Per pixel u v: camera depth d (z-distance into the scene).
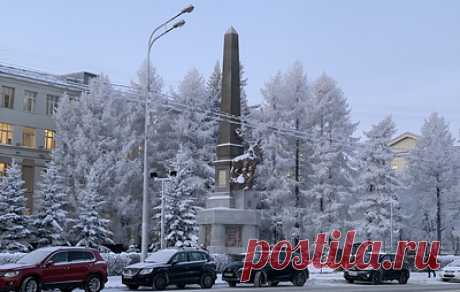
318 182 57.44
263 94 60.50
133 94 57.78
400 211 60.03
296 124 59.59
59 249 23.64
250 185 47.53
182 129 60.53
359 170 59.19
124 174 55.31
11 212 46.56
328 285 32.66
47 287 22.73
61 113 56.94
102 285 24.64
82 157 53.75
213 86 70.81
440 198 62.88
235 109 48.62
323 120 59.81
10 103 64.31
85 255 24.33
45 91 67.06
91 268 24.25
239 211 46.28
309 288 28.94
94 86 57.66
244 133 57.16
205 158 62.19
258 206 58.25
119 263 34.19
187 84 63.25
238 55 49.28
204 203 58.03
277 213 56.72
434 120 63.94
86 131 55.81
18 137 64.56
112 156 55.28
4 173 62.91
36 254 23.41
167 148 60.84
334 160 57.59
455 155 63.50
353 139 59.78
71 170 54.03
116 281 30.19
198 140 62.16
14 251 44.81
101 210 53.50
